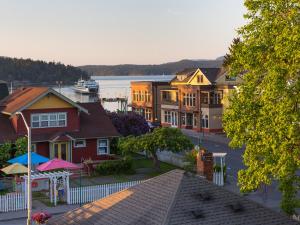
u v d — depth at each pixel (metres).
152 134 42.59
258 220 16.80
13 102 48.16
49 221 19.44
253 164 23.17
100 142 48.03
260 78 23.75
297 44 20.94
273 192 36.03
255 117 23.14
